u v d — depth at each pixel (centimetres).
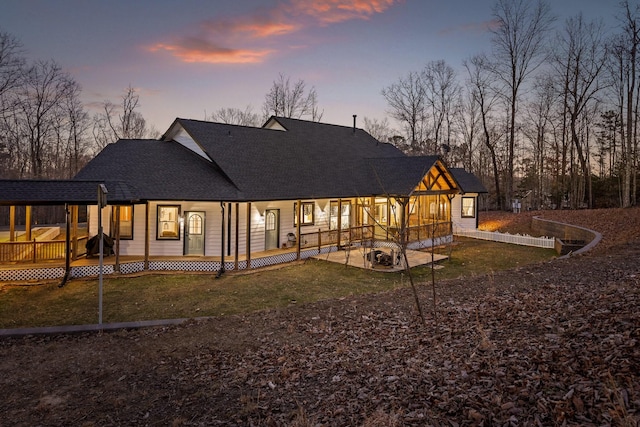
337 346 687
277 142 2186
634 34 2891
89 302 1211
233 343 740
